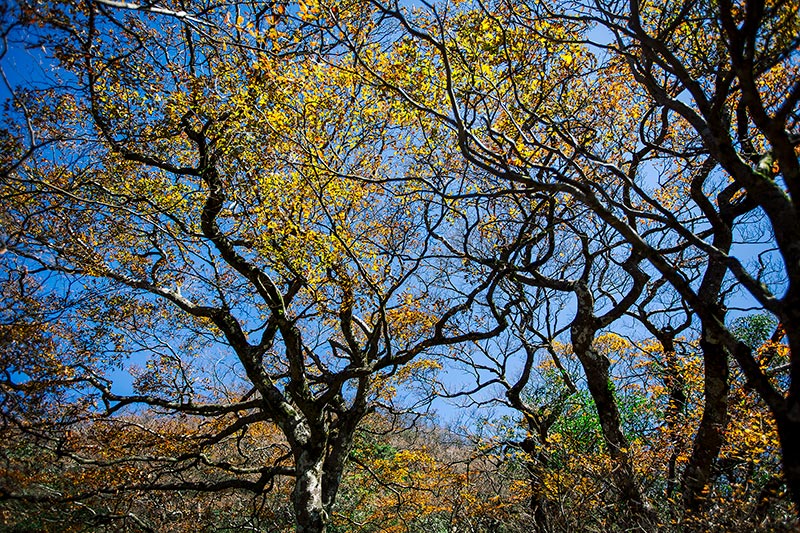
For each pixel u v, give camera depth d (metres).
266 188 11.07
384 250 12.14
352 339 15.34
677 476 10.23
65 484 14.49
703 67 9.43
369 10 8.81
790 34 6.19
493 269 12.28
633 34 6.83
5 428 11.91
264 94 10.11
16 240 10.66
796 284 4.82
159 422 18.31
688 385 11.11
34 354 12.31
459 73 10.50
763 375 5.26
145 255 14.47
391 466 16.69
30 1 6.74
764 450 7.89
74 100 12.00
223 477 19.22
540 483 10.36
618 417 10.03
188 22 7.00
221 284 13.81
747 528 6.94
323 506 13.59
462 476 14.26
